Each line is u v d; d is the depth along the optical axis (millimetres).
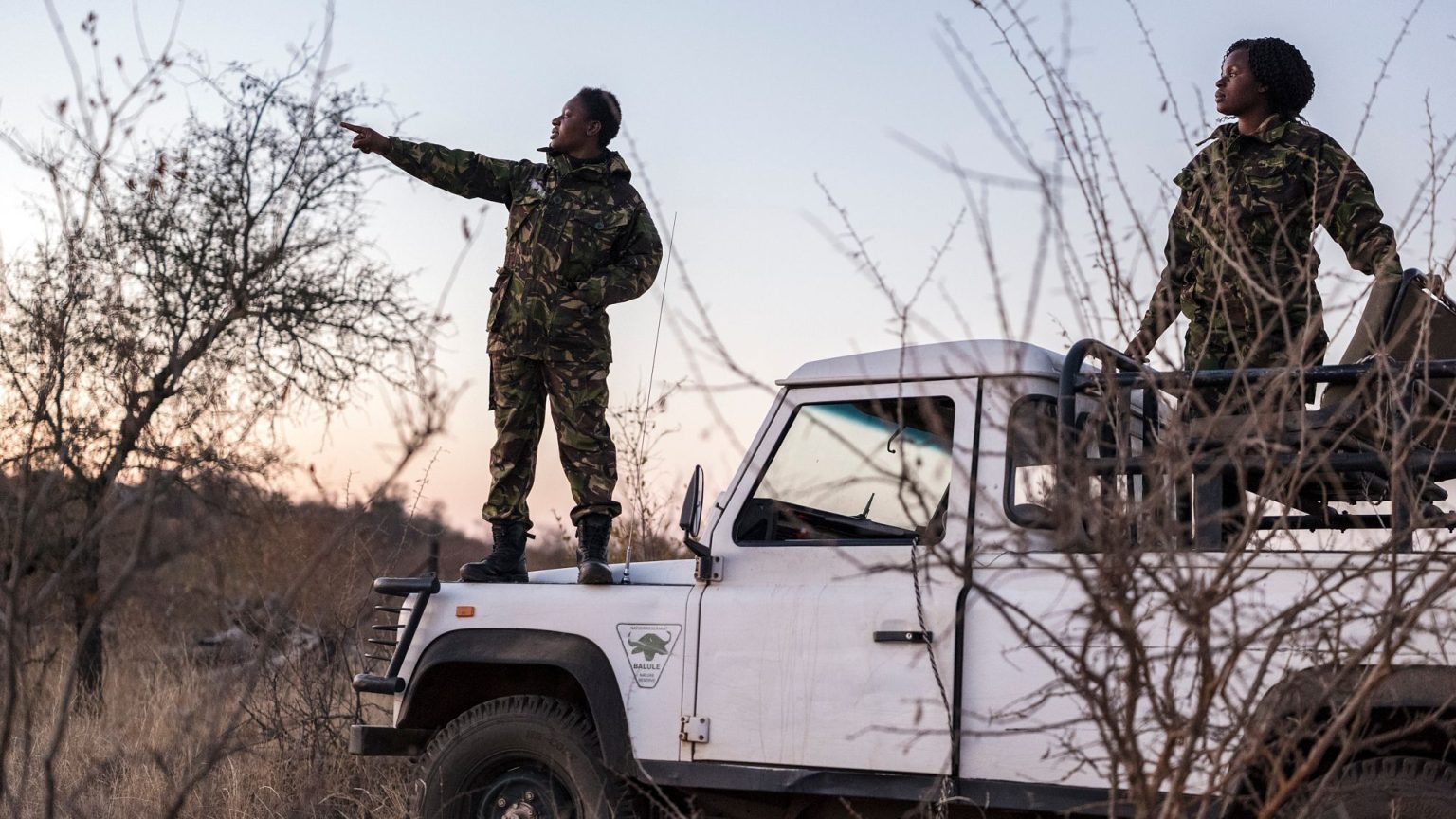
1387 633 2484
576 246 5148
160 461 3129
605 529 5031
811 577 4305
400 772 5914
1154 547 2818
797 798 4344
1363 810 3469
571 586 4695
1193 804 3559
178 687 6070
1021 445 4082
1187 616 2465
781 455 4496
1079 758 3344
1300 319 4195
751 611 4320
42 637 3184
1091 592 2463
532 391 5203
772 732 4219
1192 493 3531
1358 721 2598
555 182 5273
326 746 6004
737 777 4242
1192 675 3512
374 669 6336
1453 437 3805
